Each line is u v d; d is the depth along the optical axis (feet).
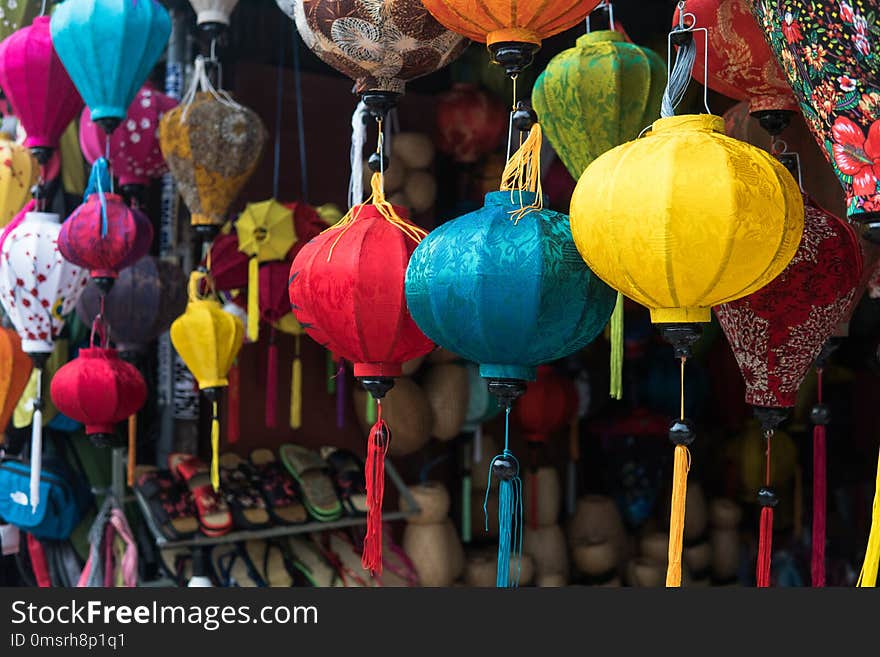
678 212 2.83
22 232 6.78
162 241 10.10
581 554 10.92
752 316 3.75
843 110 2.82
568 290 3.27
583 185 3.07
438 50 4.07
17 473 9.42
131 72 6.14
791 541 11.09
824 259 3.58
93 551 9.16
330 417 11.08
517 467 3.53
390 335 3.94
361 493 9.99
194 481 9.24
